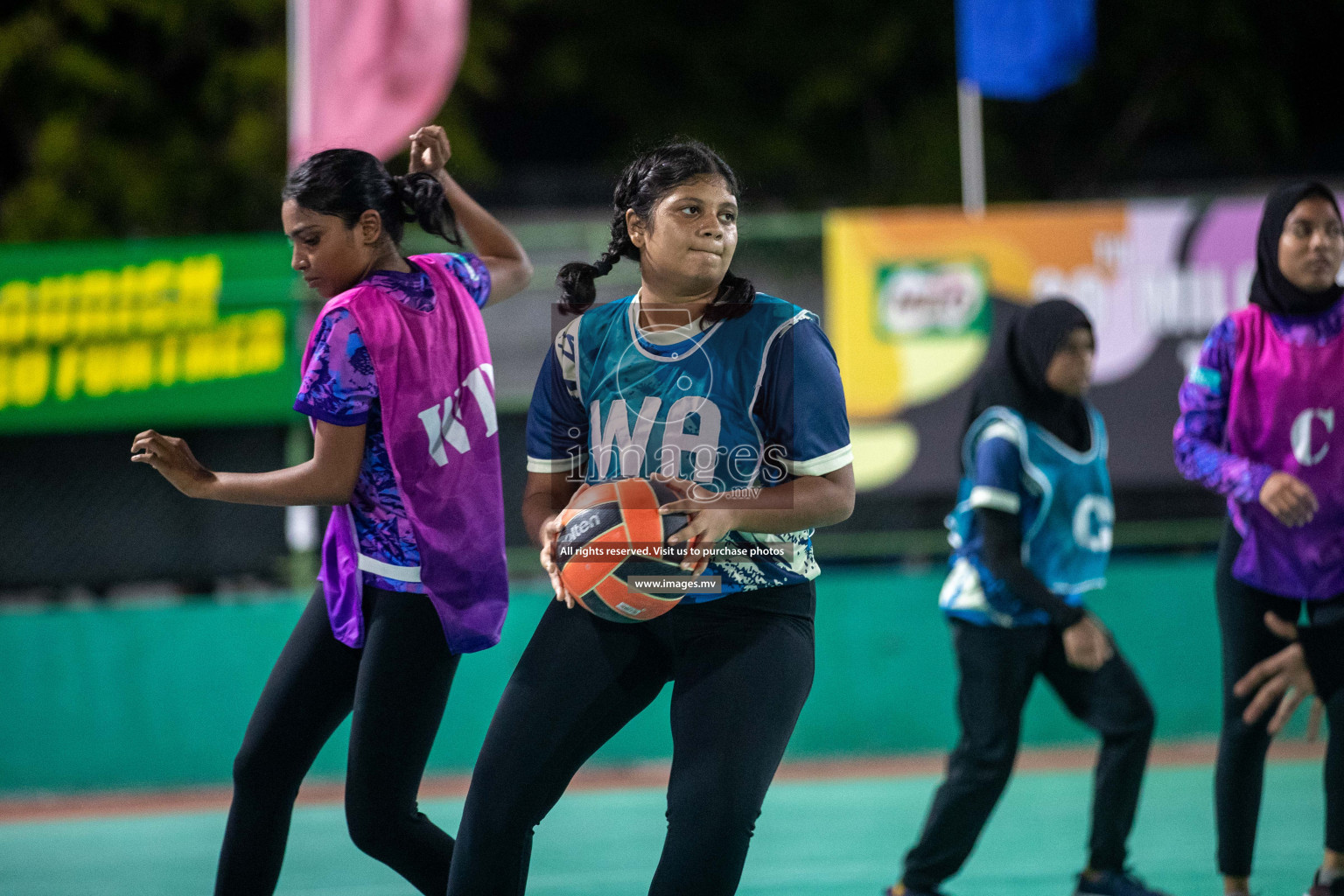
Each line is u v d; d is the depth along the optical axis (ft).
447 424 24.95
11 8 114.83
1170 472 62.95
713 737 21.17
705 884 20.31
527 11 128.36
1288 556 29.71
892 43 124.47
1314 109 132.98
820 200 123.85
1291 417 29.63
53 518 63.05
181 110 120.37
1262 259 30.12
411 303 24.85
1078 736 65.31
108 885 42.16
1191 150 134.21
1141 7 124.98
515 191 129.08
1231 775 30.66
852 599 65.21
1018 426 35.04
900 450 63.00
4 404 60.59
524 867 22.41
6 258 60.49
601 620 22.76
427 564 24.58
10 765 61.72
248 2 113.60
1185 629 65.72
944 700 65.21
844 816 50.85
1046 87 74.43
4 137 118.21
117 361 60.80
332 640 25.35
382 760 24.67
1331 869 29.60
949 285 62.95
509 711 22.57
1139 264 63.00
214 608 63.00
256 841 24.89
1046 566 35.60
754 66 131.54
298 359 61.36
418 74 61.72
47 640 62.23
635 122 130.11
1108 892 34.83
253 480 24.08
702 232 21.85
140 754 62.23
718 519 21.15
